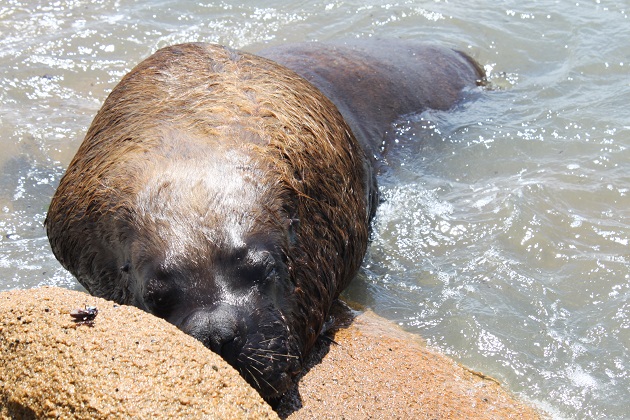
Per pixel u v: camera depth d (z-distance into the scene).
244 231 2.46
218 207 2.49
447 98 3.82
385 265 3.08
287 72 3.09
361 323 2.79
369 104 3.62
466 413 2.46
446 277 3.00
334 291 2.80
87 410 1.95
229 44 4.33
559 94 3.86
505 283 2.96
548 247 3.09
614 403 2.58
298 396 2.47
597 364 2.69
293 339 2.48
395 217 3.26
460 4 4.65
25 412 2.00
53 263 3.12
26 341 2.05
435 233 3.19
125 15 4.53
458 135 3.63
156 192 2.54
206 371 2.02
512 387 2.63
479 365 2.70
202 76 2.96
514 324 2.81
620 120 3.64
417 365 2.61
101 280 2.72
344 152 3.00
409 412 2.45
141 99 2.91
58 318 2.07
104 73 4.10
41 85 3.98
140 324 2.07
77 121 3.76
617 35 4.23
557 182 3.35
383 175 3.44
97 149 2.86
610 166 3.42
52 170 3.52
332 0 4.68
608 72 3.98
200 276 2.38
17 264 3.11
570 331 2.79
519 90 3.93
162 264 2.40
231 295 2.37
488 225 3.19
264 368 2.33
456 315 2.85
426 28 4.43
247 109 2.81
